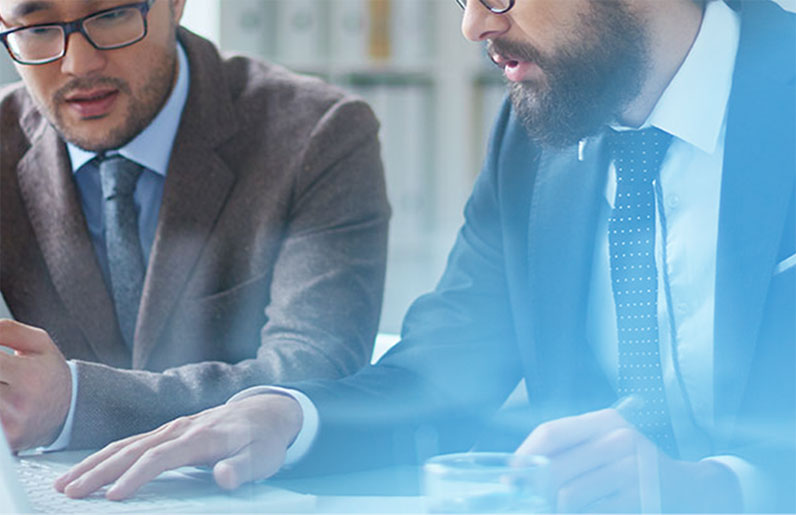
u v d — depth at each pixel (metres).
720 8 1.04
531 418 1.14
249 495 0.79
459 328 1.19
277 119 1.50
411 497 0.81
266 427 0.90
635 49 1.02
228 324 1.42
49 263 1.44
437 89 2.29
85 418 1.04
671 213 1.05
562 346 1.12
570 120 1.05
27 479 0.85
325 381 1.02
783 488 0.79
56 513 0.73
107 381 1.07
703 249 1.03
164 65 1.41
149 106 1.40
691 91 1.03
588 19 1.01
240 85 1.54
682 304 1.04
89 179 1.46
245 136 1.49
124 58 1.36
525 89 1.07
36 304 1.44
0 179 1.47
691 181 1.04
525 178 1.20
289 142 1.47
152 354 1.40
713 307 1.01
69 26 1.33
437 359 1.14
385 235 1.49
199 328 1.41
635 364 1.03
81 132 1.38
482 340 1.19
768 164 0.98
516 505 0.62
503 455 0.65
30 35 1.33
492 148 1.26
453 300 1.23
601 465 0.74
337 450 0.96
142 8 1.36
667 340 1.05
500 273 1.23
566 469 0.73
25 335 1.06
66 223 1.44
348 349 1.31
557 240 1.13
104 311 1.43
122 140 1.39
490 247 1.24
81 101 1.36
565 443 0.74
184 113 1.46
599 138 1.12
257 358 1.26
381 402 1.03
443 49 2.29
